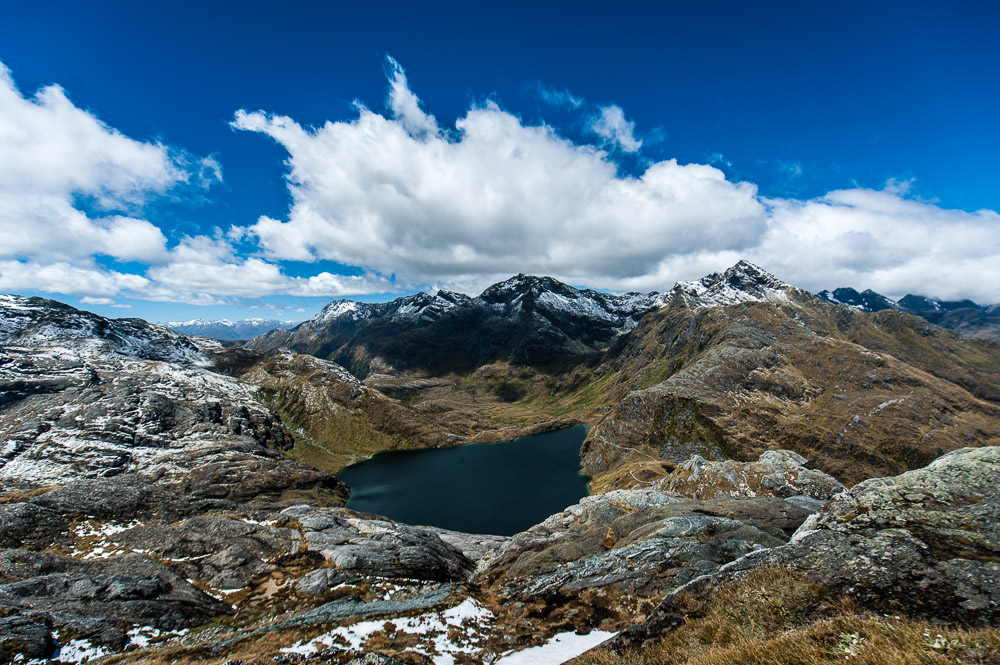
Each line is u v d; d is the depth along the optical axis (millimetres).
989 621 12547
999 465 21484
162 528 71812
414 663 30438
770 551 21141
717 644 15930
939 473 22656
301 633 37531
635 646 18469
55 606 41094
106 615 41656
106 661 34469
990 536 17094
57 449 187875
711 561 40750
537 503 195625
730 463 126125
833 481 104688
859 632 13203
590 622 37281
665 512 59562
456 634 36688
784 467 114312
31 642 34969
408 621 39844
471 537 118125
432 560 68875
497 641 35094
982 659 10711
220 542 68312
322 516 84375
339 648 33125
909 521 19594
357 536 76688
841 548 19047
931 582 15336
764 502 62438
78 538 72750
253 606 51312
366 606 49000
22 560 50844
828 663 12070
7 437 192625
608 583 42219
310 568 62781
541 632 36688
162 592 49438
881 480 23828
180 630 43844
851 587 16297
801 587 17281
